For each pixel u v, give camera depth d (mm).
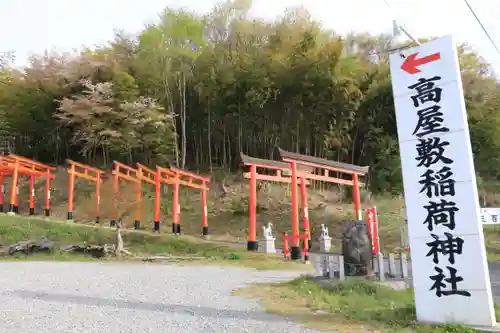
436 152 7098
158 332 6316
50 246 20281
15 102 44094
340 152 41625
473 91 38156
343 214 33812
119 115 38531
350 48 45219
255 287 10648
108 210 27625
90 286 10859
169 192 38781
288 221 33344
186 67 42219
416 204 7156
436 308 6742
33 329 6457
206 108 42500
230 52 41625
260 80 38688
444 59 7262
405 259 11023
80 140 42875
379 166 38688
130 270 14867
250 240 21750
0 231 24188
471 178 6762
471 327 6355
